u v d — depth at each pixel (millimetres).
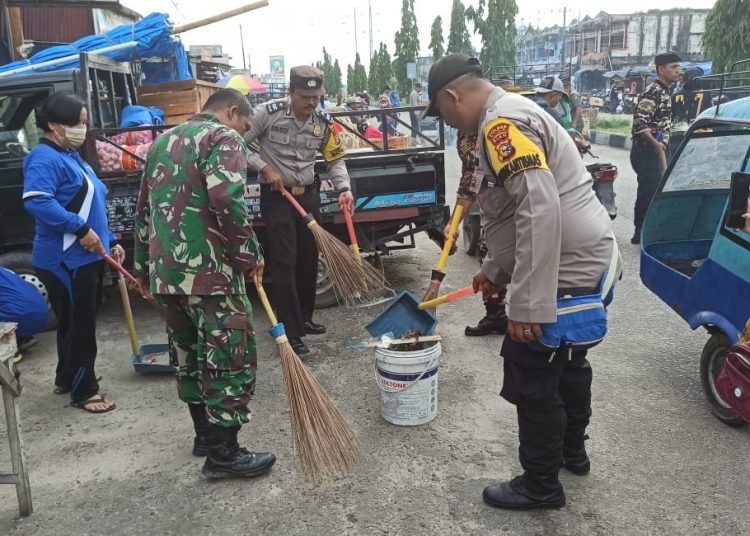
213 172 2537
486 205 2420
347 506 2676
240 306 2736
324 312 5172
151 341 4750
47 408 3701
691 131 3725
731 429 3141
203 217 2625
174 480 2920
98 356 4477
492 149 2182
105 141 4746
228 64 20719
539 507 2582
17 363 4383
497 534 2465
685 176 3943
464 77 2312
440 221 5078
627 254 6312
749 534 2414
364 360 4176
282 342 2730
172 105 6371
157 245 2672
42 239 3404
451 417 3373
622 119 22922
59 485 2920
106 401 3701
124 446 3248
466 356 4164
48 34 11414
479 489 2750
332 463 2678
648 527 2471
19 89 4699
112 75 5652
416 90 20797
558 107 6371
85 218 3461
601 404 3428
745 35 13047
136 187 4805
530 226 2113
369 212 4934
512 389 2455
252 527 2570
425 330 3352
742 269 2965
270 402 3650
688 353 4039
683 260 4207
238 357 2730
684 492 2672
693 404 3395
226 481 2891
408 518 2580
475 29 29203
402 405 3236
